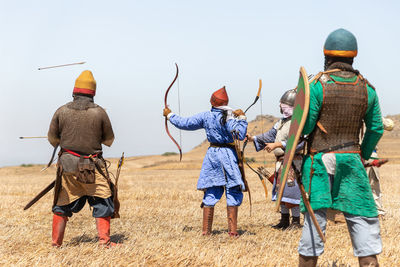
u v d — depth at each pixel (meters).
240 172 8.07
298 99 4.59
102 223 7.04
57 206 7.05
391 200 12.77
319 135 4.61
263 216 10.20
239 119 7.98
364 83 4.63
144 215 10.58
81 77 7.15
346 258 6.12
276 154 8.63
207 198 8.08
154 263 5.83
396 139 88.69
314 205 4.54
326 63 4.79
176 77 8.18
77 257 5.98
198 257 6.01
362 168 4.59
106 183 7.05
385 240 7.17
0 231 8.25
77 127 6.91
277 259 6.04
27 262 5.81
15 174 54.06
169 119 8.27
